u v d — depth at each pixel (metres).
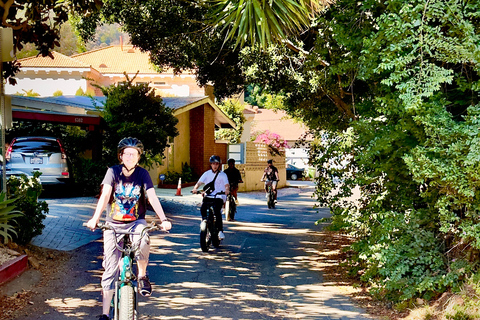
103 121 17.55
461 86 5.37
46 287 6.77
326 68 8.38
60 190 16.31
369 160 6.10
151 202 4.93
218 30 11.96
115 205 4.92
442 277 5.60
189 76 38.53
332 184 8.71
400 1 5.25
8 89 36.69
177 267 8.38
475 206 5.16
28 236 8.44
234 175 15.20
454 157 5.14
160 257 9.10
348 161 8.50
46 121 16.75
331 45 7.44
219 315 5.95
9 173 15.51
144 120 16.55
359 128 6.15
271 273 8.26
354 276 7.96
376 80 6.40
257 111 64.06
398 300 6.21
